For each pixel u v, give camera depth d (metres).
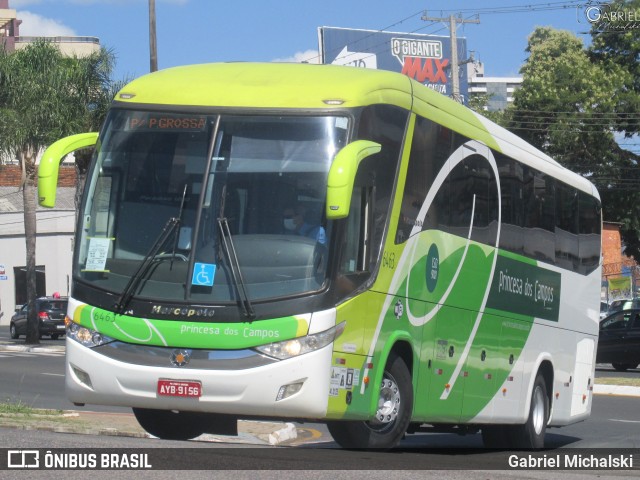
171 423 11.41
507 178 13.66
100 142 10.24
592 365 17.58
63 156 10.20
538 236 14.82
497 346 13.29
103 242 9.90
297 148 9.72
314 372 9.24
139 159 9.99
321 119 9.80
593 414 20.59
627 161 57.53
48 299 45.59
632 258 64.88
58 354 36.47
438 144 11.55
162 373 9.39
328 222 9.50
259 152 9.73
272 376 9.20
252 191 9.63
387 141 10.39
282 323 9.25
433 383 11.48
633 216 58.75
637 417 20.14
